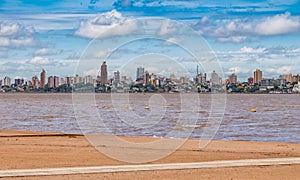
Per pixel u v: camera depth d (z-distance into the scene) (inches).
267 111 2568.9
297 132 1374.3
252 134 1312.7
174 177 624.1
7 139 1082.1
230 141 1091.3
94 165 714.2
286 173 656.4
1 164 721.6
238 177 628.4
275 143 1055.0
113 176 629.0
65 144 978.7
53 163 732.0
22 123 1662.2
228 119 1868.8
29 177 619.8
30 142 1021.8
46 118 1908.2
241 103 4057.6
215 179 614.2
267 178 624.1
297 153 870.4
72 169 675.4
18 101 4562.0
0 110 2618.1
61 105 3390.7
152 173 649.6
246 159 781.3
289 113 2370.8
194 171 665.0
